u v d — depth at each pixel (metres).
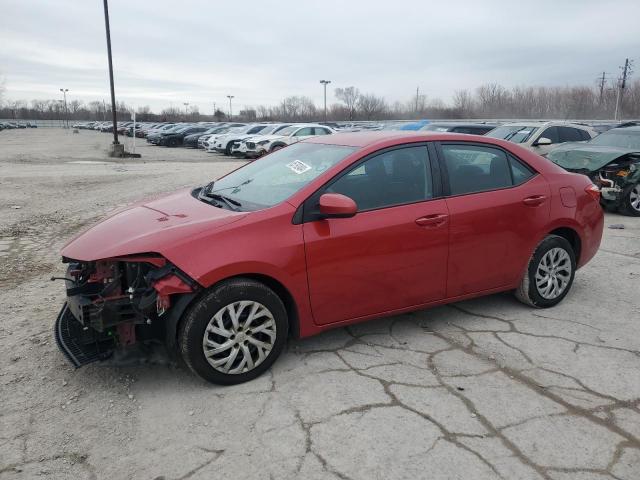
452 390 3.44
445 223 4.08
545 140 11.51
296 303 3.61
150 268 3.43
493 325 4.48
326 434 2.97
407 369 3.71
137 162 22.86
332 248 3.65
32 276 5.73
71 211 9.55
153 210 4.02
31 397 3.34
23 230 7.97
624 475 2.66
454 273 4.22
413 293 4.07
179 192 4.66
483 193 4.33
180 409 3.23
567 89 72.25
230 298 3.36
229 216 3.54
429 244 4.02
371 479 2.62
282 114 100.25
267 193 3.93
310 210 3.64
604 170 9.61
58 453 2.82
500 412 3.20
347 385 3.49
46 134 67.88
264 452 2.83
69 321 3.70
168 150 33.88
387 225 3.84
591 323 4.54
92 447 2.87
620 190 9.47
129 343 3.38
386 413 3.17
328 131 25.22
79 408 3.23
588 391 3.45
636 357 3.92
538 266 4.69
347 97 82.12
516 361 3.84
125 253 3.26
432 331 4.36
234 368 3.48
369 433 2.98
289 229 3.54
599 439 2.95
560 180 4.81
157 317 3.44
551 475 2.66
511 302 5.03
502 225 4.37
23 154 27.45
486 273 4.41
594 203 5.06
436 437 2.95
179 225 3.49
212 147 30.94
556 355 3.94
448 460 2.76
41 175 15.46
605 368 3.75
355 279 3.78
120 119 135.25
